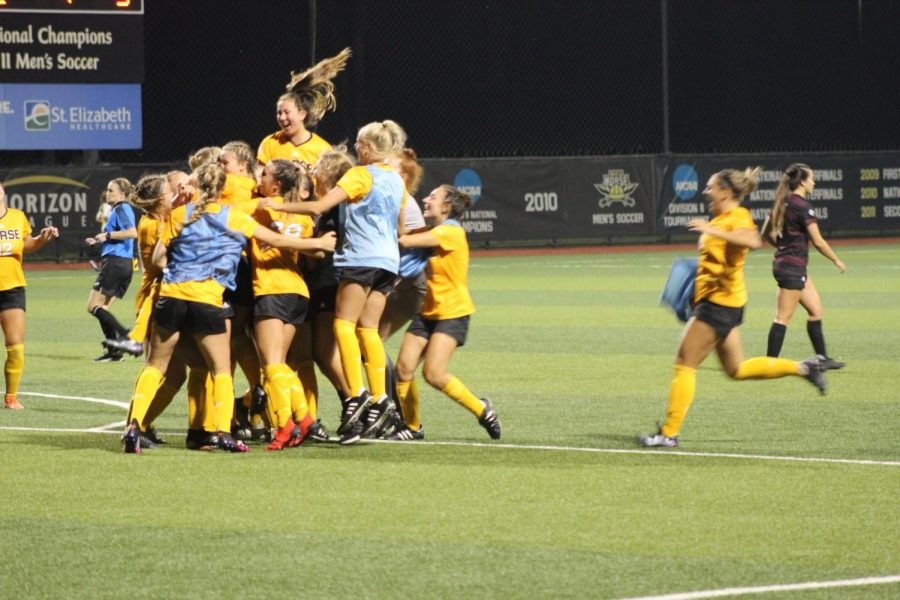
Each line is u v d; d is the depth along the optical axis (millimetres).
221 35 133125
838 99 154250
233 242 31562
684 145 154375
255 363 34562
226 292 32250
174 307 31234
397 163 34281
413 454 31953
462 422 37031
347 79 138375
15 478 29109
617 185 120062
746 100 154625
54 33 100125
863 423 36125
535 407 39469
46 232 40219
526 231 117188
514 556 22516
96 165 103625
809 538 23656
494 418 33656
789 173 46656
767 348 49938
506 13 148875
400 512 25750
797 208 46312
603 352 52781
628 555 22562
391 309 34188
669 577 21250
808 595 20297
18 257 39906
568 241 124375
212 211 31375
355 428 32625
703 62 154250
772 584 20875
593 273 96375
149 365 32031
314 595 20344
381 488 28000
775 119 155000
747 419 36938
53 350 55656
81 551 22953
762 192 122938
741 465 30297
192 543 23453
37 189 101812
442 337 33344
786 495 27125
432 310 33562
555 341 56500
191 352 32750
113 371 48969
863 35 153750
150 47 130875
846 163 126875
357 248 32500
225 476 29312
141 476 29328
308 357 34531
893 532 24078
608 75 152625
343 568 21828
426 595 20328
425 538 23750
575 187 118625
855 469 29781
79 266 103562
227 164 33344
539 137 150750
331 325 34219
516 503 26516
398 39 144625
